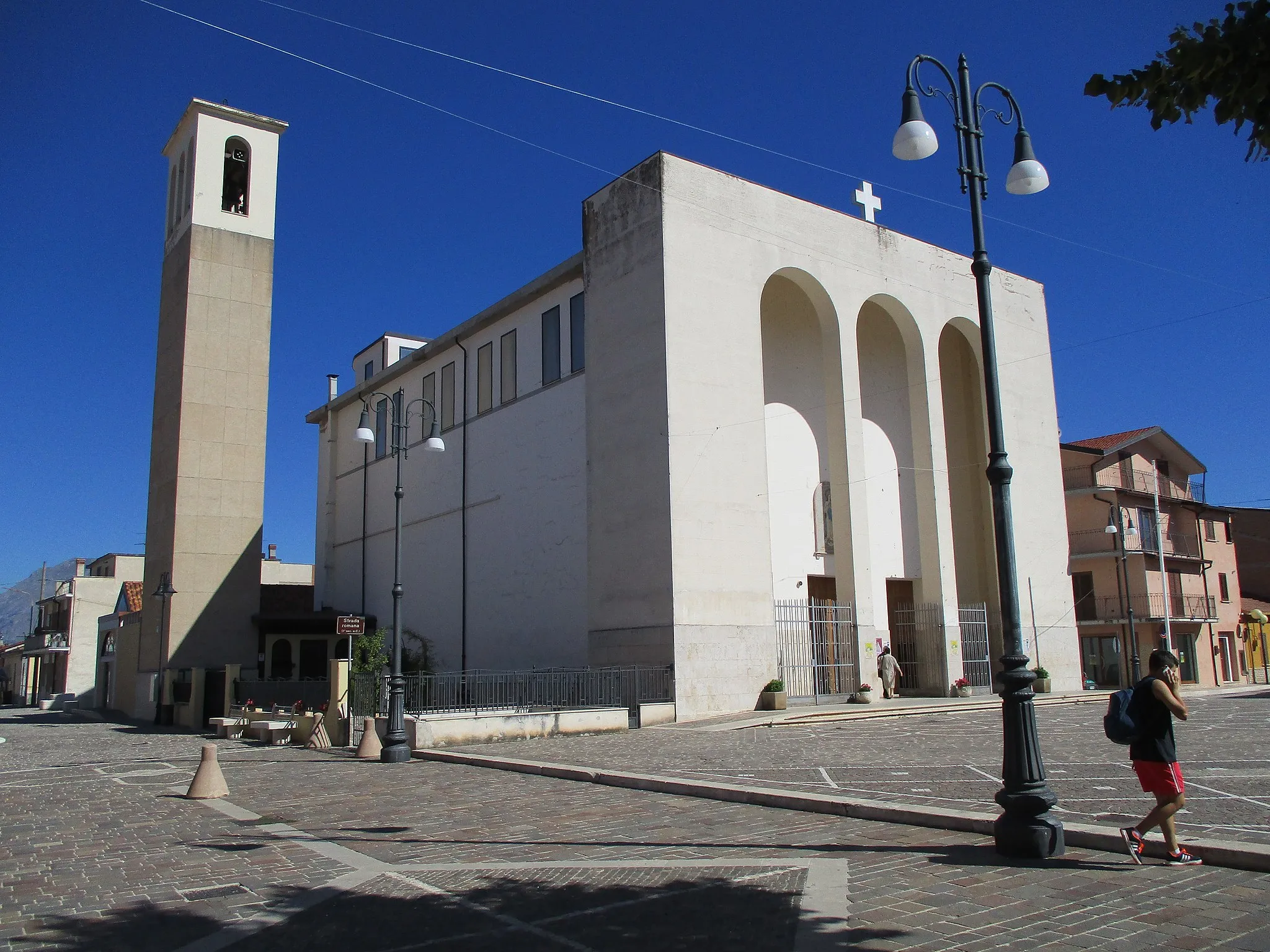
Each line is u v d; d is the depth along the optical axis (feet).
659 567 82.02
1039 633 113.70
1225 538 166.40
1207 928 19.48
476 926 21.53
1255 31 14.53
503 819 36.11
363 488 141.59
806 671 88.89
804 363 102.89
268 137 127.65
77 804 44.27
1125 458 147.54
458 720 66.90
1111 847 26.48
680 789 41.37
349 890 25.18
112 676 167.53
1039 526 117.29
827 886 23.80
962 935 19.57
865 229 103.04
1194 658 146.72
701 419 84.99
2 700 249.55
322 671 132.16
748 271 91.20
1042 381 122.21
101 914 23.31
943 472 105.70
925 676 102.27
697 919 21.48
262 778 53.26
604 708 73.72
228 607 116.26
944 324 109.70
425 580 122.52
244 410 120.06
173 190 129.90
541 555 101.50
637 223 88.84
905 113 30.81
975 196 30.50
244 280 122.11
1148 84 15.76
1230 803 33.09
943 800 35.73
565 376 100.83
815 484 100.83
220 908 23.67
